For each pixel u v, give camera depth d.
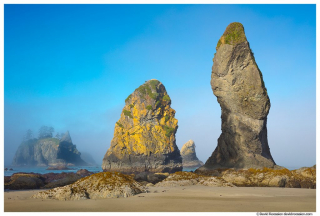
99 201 19.97
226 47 48.78
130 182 24.80
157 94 161.75
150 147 154.00
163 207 17.59
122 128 160.62
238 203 18.84
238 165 47.47
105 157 158.25
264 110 48.06
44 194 21.75
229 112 50.00
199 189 27.05
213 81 51.03
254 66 48.28
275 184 32.38
